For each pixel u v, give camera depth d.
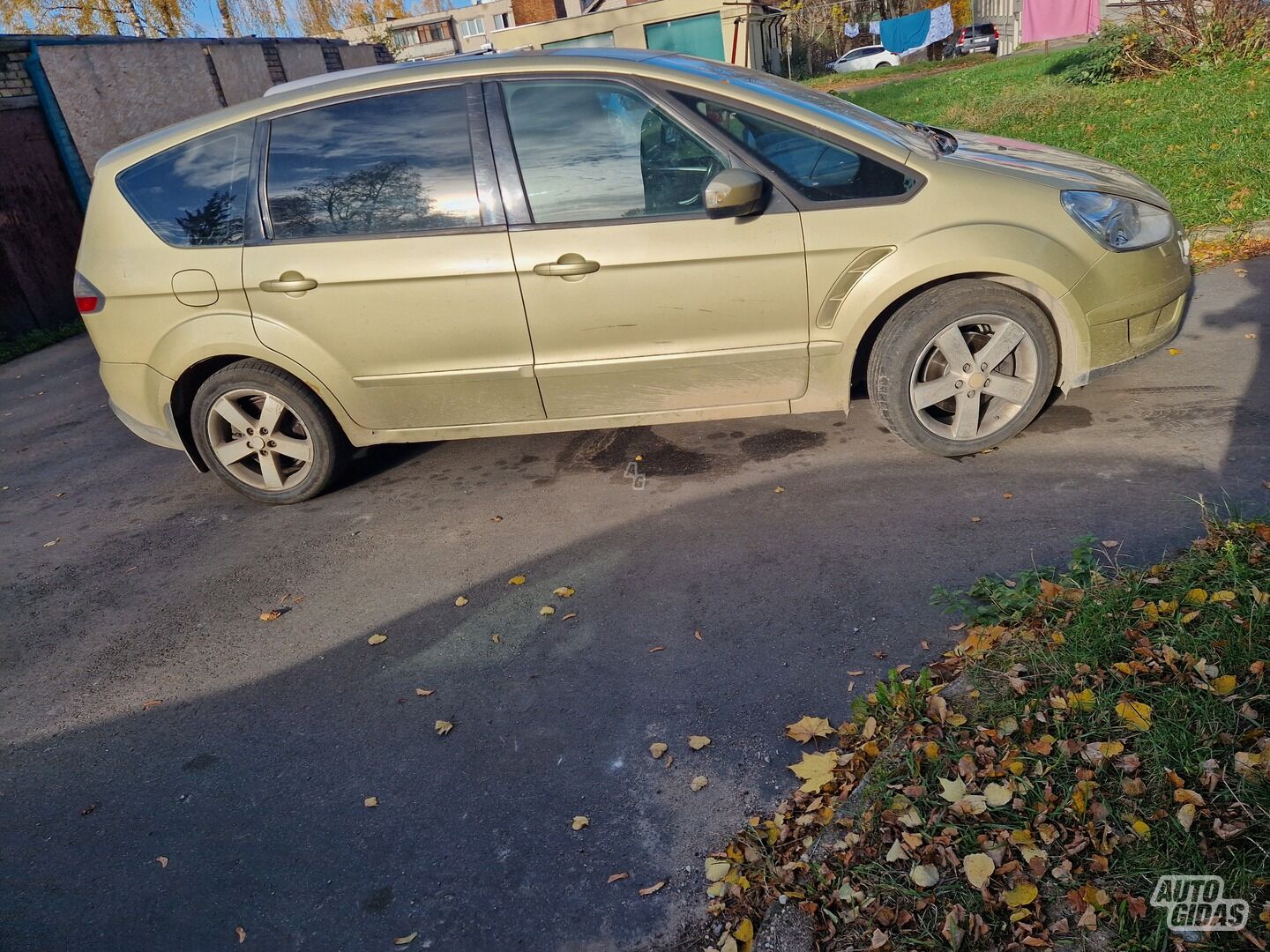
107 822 2.73
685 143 3.63
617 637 3.17
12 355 9.35
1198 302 5.04
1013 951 1.86
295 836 2.58
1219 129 8.23
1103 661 2.46
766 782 2.49
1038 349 3.66
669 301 3.67
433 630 3.39
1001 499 3.52
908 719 2.49
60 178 10.70
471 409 4.02
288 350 3.95
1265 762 2.03
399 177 3.78
